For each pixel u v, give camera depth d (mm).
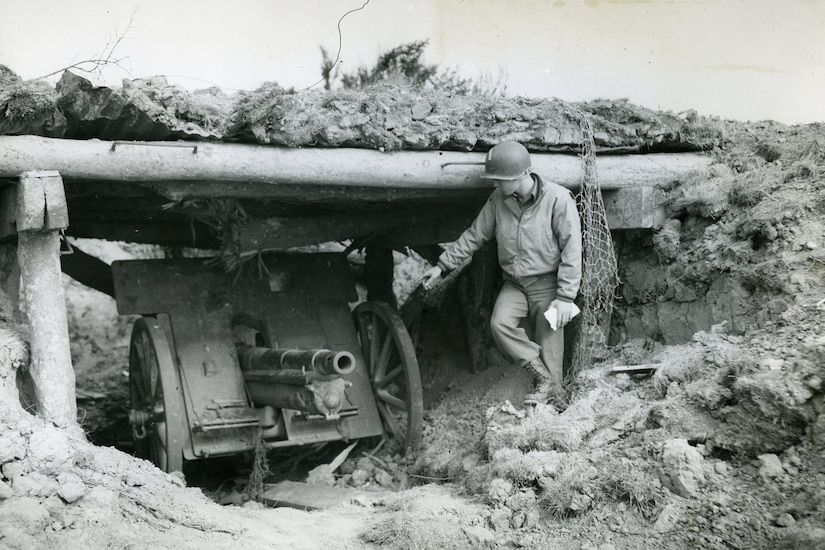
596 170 6520
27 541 4094
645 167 6684
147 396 7168
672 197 6586
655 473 4754
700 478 4605
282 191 6262
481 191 6629
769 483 4508
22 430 4691
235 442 6832
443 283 8562
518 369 7070
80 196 6316
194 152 5516
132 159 5359
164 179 5555
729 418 4879
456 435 6723
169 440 6477
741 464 4703
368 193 6551
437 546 4578
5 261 5848
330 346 7516
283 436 7125
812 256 5570
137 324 7301
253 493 6504
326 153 5938
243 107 5508
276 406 6711
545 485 4875
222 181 5891
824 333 5012
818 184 6035
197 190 5918
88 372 10383
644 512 4586
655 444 4906
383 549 4602
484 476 5367
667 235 6465
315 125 5816
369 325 8031
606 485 4762
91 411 9242
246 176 5734
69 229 7207
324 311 7668
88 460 4879
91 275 7605
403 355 7129
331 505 5777
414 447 7023
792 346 5031
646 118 6691
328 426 7184
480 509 4953
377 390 7508
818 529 4082
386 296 8383
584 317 6562
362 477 6820
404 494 5602
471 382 7488
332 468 6941
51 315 5281
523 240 6148
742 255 5957
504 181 5922
